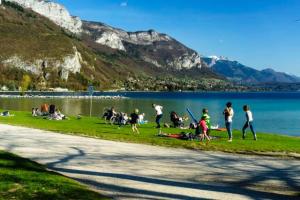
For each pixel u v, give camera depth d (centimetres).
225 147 2195
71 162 1617
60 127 3262
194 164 1630
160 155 1856
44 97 14900
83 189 1131
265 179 1363
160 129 3078
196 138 2542
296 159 1834
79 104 10181
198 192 1159
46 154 1817
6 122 3694
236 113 8031
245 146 2252
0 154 1662
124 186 1216
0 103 9838
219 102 13175
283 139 2752
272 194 1162
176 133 2922
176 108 9344
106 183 1255
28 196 1037
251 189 1220
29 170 1360
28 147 2036
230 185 1266
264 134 3114
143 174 1402
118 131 3014
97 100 13200
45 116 4444
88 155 1805
